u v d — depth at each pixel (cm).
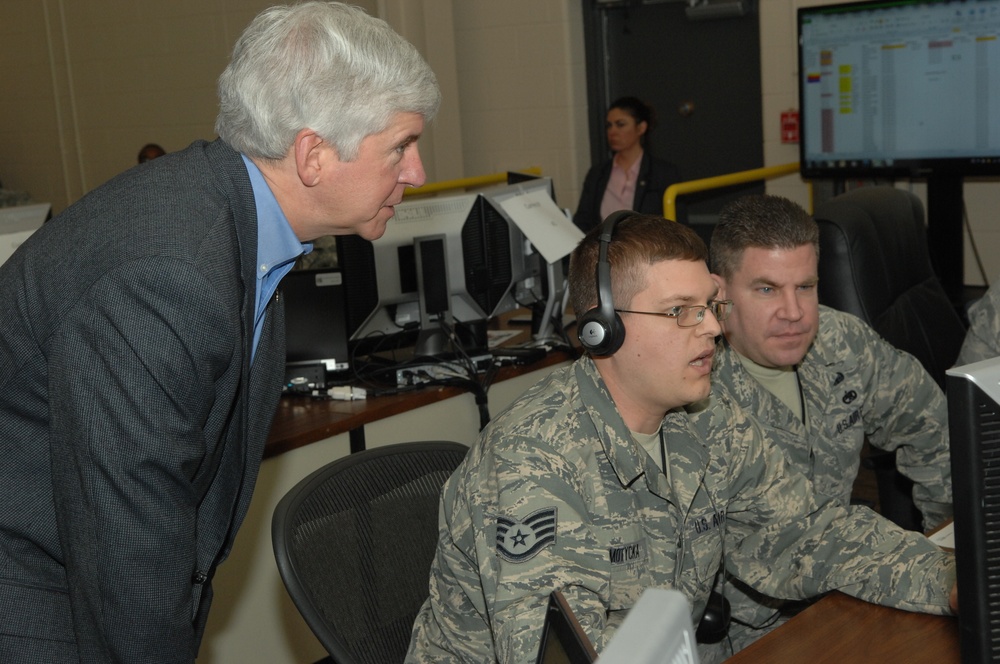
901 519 205
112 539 111
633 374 131
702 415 147
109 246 113
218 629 220
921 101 355
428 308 271
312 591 133
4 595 122
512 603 119
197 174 121
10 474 122
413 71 123
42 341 115
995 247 403
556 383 138
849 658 122
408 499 153
